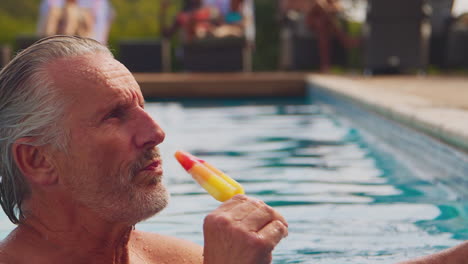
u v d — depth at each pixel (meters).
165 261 1.68
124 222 1.34
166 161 4.34
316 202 3.15
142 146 1.31
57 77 1.28
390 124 5.12
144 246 1.68
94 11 11.24
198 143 5.16
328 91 8.05
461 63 12.05
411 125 4.55
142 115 1.32
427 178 3.79
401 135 4.81
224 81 9.98
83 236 1.36
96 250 1.39
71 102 1.28
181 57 11.98
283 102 9.05
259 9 16.31
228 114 7.44
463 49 12.02
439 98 6.00
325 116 7.11
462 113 4.58
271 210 1.23
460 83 8.56
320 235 2.54
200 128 6.12
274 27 16.28
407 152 4.63
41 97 1.28
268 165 4.21
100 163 1.29
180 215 2.87
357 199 3.22
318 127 6.16
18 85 1.29
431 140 4.08
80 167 1.29
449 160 3.72
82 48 1.32
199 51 11.39
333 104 7.71
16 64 1.30
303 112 7.55
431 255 1.38
